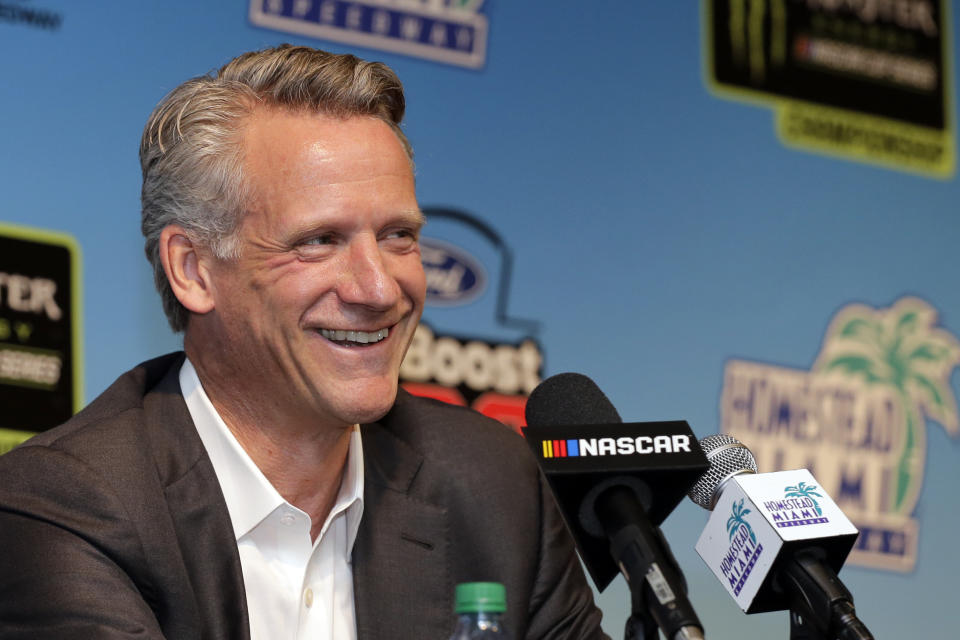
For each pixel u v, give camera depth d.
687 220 8.64
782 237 8.91
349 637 4.10
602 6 8.67
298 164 3.83
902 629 8.61
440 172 7.98
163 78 7.32
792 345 8.77
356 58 4.07
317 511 4.19
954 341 9.30
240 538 4.03
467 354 7.83
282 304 3.84
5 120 6.88
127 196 7.12
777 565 3.15
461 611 2.55
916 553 8.79
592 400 3.58
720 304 8.61
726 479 3.37
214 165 3.90
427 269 7.82
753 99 9.02
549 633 4.37
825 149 9.20
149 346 7.05
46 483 3.77
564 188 8.31
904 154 9.46
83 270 6.95
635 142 8.59
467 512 4.35
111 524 3.72
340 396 3.87
